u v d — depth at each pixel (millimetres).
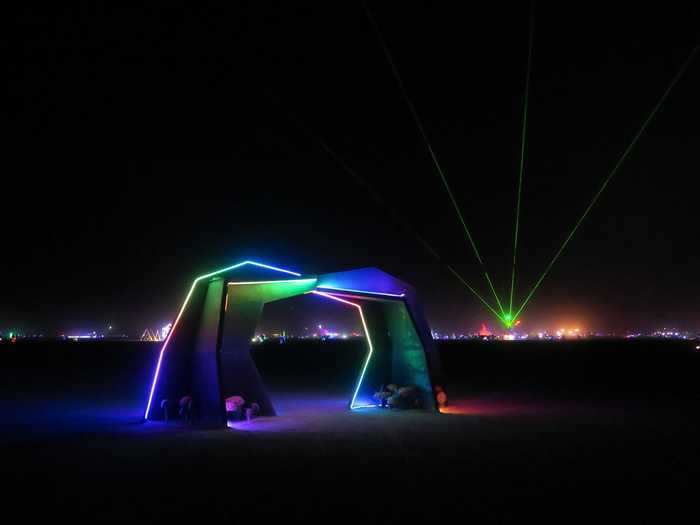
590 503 8219
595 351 75125
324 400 22359
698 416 17234
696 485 9195
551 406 19797
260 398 17797
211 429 15023
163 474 10047
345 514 7727
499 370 39688
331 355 66562
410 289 19312
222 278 16344
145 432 14609
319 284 17234
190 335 17062
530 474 9930
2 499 8562
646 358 54938
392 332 20125
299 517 7621
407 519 7508
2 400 22562
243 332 17906
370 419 16844
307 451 12016
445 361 52531
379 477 9750
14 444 12992
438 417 17203
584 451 11961
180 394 16969
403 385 19781
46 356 63875
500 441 13156
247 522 7449
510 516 7641
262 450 12164
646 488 9016
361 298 18734
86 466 10719
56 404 21188
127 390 26828
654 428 14992
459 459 11188
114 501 8422
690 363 46031
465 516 7633
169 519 7602
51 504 8305
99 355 66938
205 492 8859
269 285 17656
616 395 23312
